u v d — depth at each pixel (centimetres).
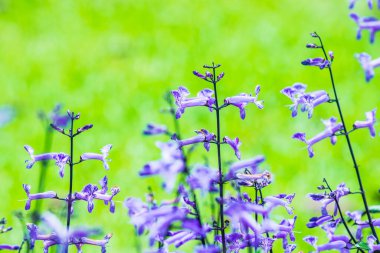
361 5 1388
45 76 1302
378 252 288
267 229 256
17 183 794
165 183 220
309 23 1405
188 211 264
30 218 288
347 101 1005
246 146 896
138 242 387
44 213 271
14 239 575
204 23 1500
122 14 1630
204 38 1417
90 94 1171
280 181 775
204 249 250
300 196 719
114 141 938
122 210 653
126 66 1312
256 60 1252
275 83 1138
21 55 1436
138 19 1592
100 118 1043
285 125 931
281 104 1020
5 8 1702
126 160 870
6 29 1595
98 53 1409
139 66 1302
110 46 1443
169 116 995
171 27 1510
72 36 1534
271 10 1520
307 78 1140
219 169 271
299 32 1366
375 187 746
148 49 1402
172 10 1595
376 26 265
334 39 1299
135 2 1680
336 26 1355
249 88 1136
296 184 765
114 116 1041
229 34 1420
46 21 1625
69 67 1341
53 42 1498
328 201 313
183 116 975
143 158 872
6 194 770
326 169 797
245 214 253
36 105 1130
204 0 1609
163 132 310
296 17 1453
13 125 984
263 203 300
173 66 1275
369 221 308
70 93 1184
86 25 1595
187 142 286
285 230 297
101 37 1509
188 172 231
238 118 962
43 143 940
